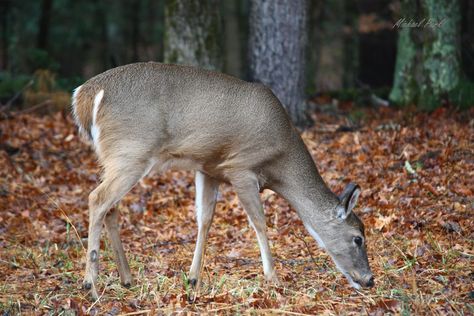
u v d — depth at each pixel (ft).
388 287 30.81
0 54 117.80
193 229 41.19
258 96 32.04
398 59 67.72
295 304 28.50
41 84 69.51
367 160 49.39
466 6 80.02
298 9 58.29
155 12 131.75
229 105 31.40
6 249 38.04
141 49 129.70
